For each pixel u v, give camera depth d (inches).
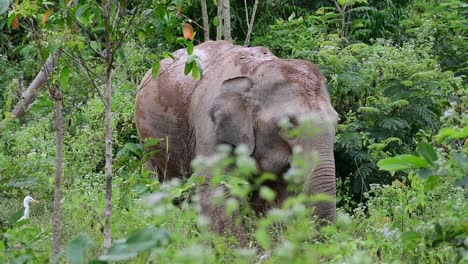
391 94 693.9
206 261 232.5
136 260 319.0
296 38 839.1
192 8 935.7
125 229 409.4
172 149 570.9
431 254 384.8
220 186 492.1
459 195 383.9
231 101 508.1
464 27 840.3
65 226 540.4
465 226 307.7
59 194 375.9
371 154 654.5
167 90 571.8
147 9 372.8
